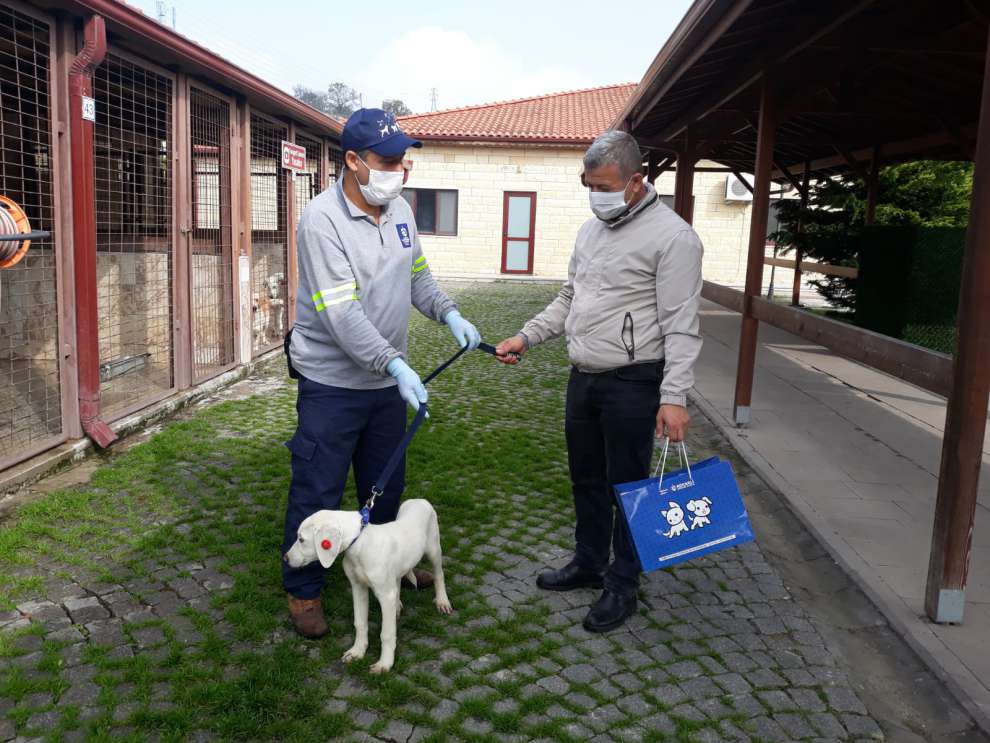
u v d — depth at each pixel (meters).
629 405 2.89
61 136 4.46
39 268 5.28
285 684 2.49
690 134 9.34
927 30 4.55
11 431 4.81
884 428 6.04
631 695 2.56
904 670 2.81
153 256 6.68
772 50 5.46
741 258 20.30
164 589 3.14
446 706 2.45
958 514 2.93
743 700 2.56
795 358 9.15
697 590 3.37
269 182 8.77
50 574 3.23
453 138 19.44
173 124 5.80
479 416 6.07
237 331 7.27
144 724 2.29
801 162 13.67
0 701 2.38
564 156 19.72
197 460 4.74
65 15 4.34
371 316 2.71
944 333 8.07
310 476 2.78
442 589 3.04
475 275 20.16
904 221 12.87
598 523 3.24
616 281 2.85
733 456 5.38
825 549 3.80
